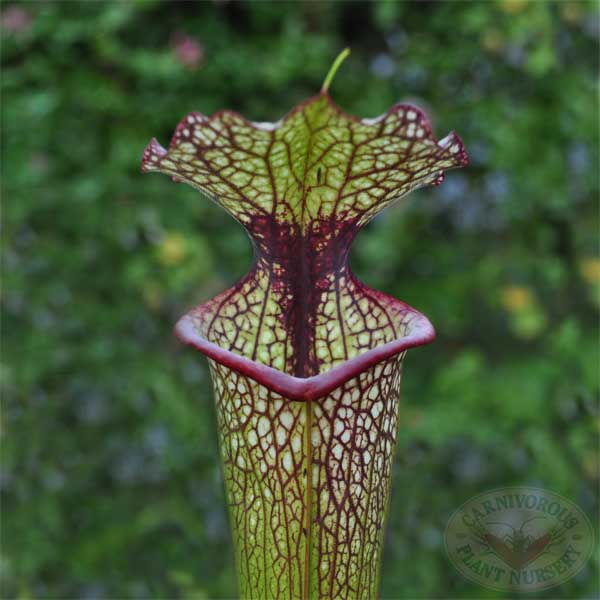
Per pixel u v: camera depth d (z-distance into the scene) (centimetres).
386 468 57
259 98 99
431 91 100
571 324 100
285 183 55
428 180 56
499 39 96
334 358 59
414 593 99
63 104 96
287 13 97
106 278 99
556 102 98
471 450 104
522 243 102
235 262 101
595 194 102
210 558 102
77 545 102
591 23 99
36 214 97
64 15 93
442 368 105
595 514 104
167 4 96
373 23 100
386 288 103
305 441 55
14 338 98
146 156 54
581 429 101
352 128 53
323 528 56
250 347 58
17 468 100
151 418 101
